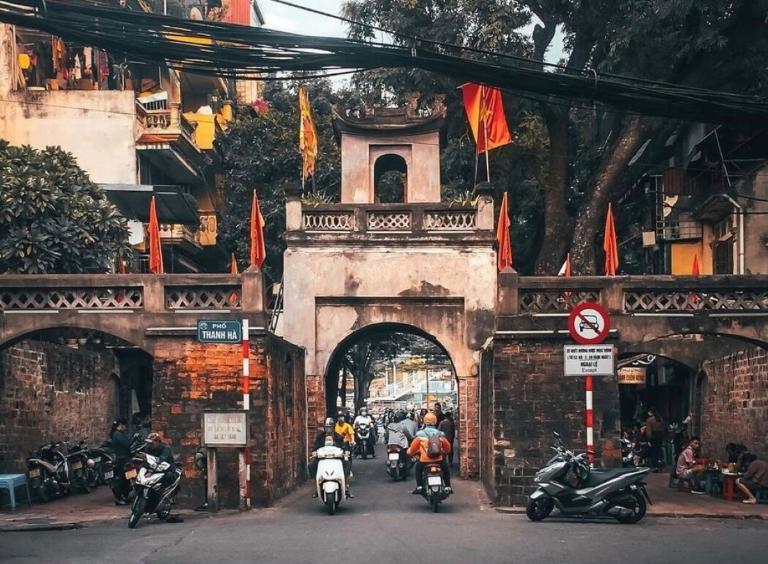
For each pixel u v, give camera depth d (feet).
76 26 27.27
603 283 51.75
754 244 82.17
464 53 90.84
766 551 34.73
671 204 101.86
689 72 79.56
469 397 73.77
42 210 71.97
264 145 117.70
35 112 97.04
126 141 97.04
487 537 38.11
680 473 59.67
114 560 32.55
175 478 45.19
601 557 33.01
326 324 75.56
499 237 77.05
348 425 75.87
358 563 31.58
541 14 93.35
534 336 50.72
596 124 108.47
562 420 50.42
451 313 75.20
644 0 75.36
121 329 52.37
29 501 53.57
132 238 95.91
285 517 47.09
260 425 51.96
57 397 67.46
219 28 27.78
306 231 75.72
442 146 96.58
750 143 87.71
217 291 52.95
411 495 59.47
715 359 71.46
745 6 72.84
